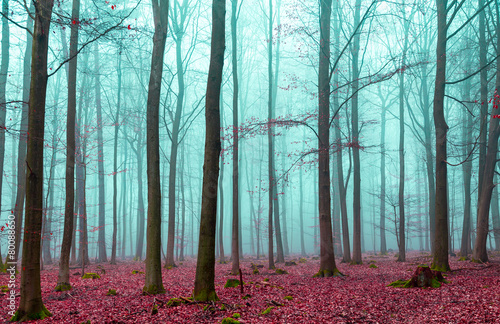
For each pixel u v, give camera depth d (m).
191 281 14.55
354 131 22.38
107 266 22.39
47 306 9.40
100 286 12.98
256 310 8.30
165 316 7.94
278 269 17.42
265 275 16.45
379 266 18.97
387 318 7.46
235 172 17.48
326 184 15.75
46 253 26.66
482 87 19.59
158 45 11.43
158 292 10.72
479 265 15.88
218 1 9.80
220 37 9.69
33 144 7.74
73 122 12.92
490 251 26.94
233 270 16.86
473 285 10.31
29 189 7.76
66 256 12.23
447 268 14.05
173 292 11.07
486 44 19.55
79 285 13.27
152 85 11.24
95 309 8.93
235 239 17.05
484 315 6.99
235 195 17.41
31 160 7.71
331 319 7.46
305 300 9.34
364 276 14.38
